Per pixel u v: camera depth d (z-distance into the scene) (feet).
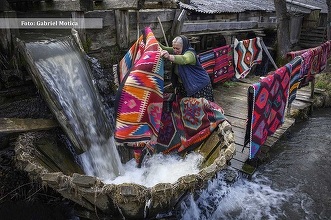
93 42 12.83
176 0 15.43
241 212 12.48
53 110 10.11
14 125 9.86
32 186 10.47
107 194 8.34
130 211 8.82
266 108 14.20
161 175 12.17
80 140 10.77
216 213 12.25
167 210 9.57
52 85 10.27
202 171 9.40
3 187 10.30
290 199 13.39
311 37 42.63
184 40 11.88
